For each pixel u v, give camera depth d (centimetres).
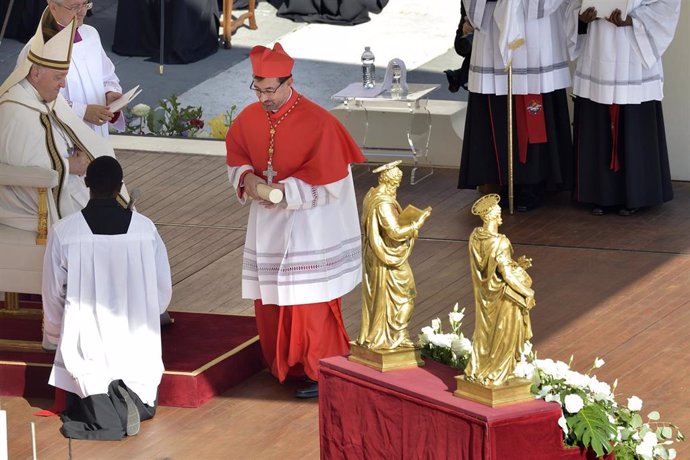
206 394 1545
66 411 1496
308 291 1509
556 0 2150
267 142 1512
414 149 2441
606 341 1686
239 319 1725
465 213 2236
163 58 3434
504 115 2222
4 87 1600
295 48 3647
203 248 2102
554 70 2188
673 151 2377
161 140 2688
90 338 1451
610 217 2202
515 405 1032
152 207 2308
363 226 1168
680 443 1391
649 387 1544
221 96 3219
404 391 1078
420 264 1995
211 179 2455
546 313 1789
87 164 1631
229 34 3606
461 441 1031
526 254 2036
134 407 1458
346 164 1520
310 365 1541
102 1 4041
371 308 1156
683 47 2319
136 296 1467
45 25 1573
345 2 3891
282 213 1516
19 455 1411
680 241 2070
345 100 2489
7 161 1579
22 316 1705
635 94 2130
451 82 2294
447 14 4031
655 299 1823
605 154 2181
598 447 1030
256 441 1438
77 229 1451
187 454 1409
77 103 1819
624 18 2097
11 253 1591
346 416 1144
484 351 1048
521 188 2255
